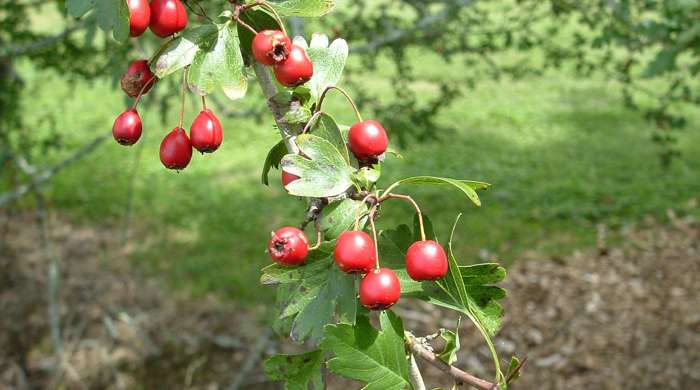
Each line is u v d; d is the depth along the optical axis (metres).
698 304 7.66
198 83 1.29
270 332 5.83
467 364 6.93
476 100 14.19
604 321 7.53
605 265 8.39
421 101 13.23
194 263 8.36
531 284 8.10
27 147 5.17
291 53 1.29
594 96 14.35
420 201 9.91
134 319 7.28
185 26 1.32
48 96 13.51
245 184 10.70
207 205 9.95
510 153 11.59
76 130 12.26
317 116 1.33
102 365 6.64
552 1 4.82
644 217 9.32
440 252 1.24
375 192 1.31
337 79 1.40
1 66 4.82
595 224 9.23
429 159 11.34
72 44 4.39
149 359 6.74
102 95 14.02
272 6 1.34
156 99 4.84
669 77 4.82
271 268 1.31
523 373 6.88
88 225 9.28
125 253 8.61
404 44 5.09
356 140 1.35
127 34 1.26
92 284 7.89
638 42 3.89
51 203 9.76
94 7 1.27
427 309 7.66
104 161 11.34
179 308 7.50
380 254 1.37
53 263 6.36
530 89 14.91
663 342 7.10
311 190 1.27
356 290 1.29
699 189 9.93
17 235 8.87
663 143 5.11
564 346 7.18
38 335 7.02
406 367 1.29
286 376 1.36
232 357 6.75
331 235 1.29
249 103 8.78
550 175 10.65
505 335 7.39
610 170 10.71
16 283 7.84
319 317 1.30
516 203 9.84
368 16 5.18
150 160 11.44
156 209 9.84
